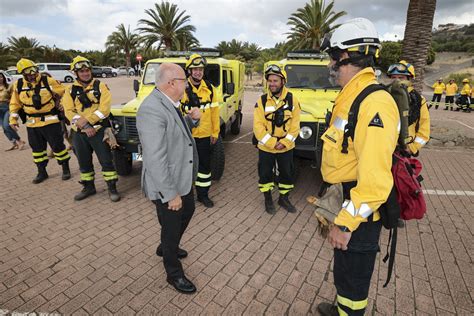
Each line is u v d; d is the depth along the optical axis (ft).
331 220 5.72
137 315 7.99
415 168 6.36
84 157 14.32
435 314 8.17
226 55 165.37
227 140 27.61
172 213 8.03
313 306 8.39
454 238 11.79
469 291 9.00
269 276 9.54
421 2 25.11
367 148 4.82
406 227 12.55
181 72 7.50
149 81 19.16
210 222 12.76
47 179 17.40
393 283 9.29
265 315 8.07
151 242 11.28
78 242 11.20
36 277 9.33
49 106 15.72
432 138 26.18
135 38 160.25
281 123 12.21
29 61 14.92
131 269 9.76
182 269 8.95
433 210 14.06
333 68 5.64
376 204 4.89
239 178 17.97
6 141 26.81
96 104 13.53
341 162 5.53
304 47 102.63
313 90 19.02
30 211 13.52
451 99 57.06
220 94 19.44
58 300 8.46
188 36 110.22
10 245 10.95
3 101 22.49
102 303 8.37
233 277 9.47
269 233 12.00
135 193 15.56
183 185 8.17
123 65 217.36
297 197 15.44
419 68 26.21
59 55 174.81
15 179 17.40
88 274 9.50
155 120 7.17
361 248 5.79
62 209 13.76
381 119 4.80
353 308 6.29
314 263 10.21
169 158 7.72
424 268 10.00
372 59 5.31
